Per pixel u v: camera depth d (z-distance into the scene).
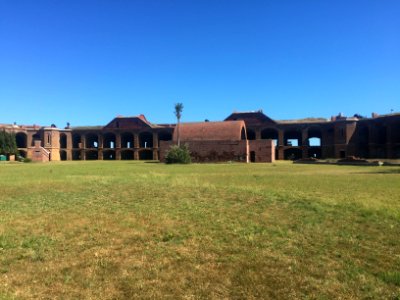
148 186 17.20
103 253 8.17
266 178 25.27
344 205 12.59
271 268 7.37
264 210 11.95
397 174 29.16
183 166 46.44
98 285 6.68
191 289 6.54
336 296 6.30
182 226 10.17
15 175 27.94
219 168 40.38
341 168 39.50
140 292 6.42
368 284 6.69
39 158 80.12
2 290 6.42
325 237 9.18
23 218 11.23
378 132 75.38
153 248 8.49
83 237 9.29
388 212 11.53
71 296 6.30
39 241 8.97
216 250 8.32
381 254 8.09
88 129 94.19
